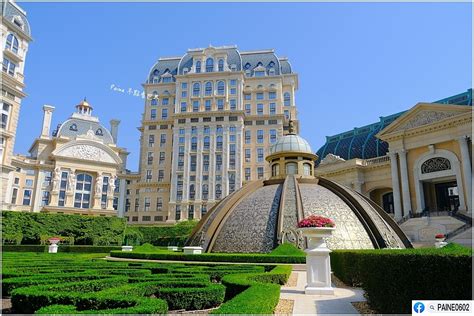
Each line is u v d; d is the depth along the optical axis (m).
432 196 53.47
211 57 93.25
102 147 82.06
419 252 7.70
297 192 24.70
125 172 104.00
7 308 9.98
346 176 63.22
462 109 46.72
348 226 23.16
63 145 78.25
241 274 13.71
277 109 89.75
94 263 18.89
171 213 82.50
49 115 83.94
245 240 23.19
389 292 8.30
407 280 7.63
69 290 9.86
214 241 24.28
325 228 13.20
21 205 73.31
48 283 11.27
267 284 10.11
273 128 87.62
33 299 8.47
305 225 13.60
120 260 22.94
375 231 23.03
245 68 97.31
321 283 12.77
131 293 9.62
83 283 10.22
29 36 57.22
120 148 92.19
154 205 88.25
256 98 91.44
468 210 44.12
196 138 86.25
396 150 55.19
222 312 6.43
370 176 61.09
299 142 31.83
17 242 46.69
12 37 54.81
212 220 25.34
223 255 20.38
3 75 51.09
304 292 13.04
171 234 64.19
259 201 25.59
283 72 98.25
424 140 51.72
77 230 52.91
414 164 52.97
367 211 24.42
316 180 29.41
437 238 33.81
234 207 26.31
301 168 30.73
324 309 10.15
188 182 83.38
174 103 94.94
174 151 86.44
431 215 47.72
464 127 46.47
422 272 7.28
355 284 14.18
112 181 82.00
